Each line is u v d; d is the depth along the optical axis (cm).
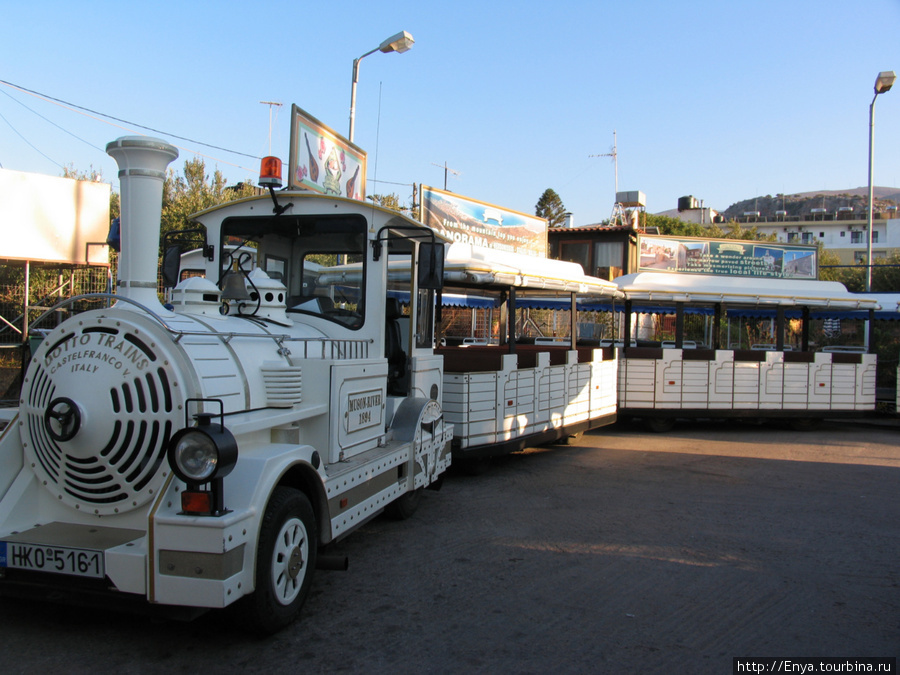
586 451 1007
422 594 431
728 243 2112
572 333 1041
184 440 299
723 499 714
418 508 652
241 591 314
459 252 848
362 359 476
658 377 1187
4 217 972
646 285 1241
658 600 432
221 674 319
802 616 413
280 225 535
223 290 453
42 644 344
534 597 430
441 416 626
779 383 1235
